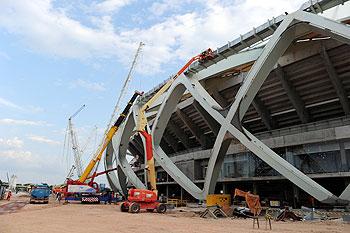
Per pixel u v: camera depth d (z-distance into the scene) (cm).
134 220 1809
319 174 2917
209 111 3134
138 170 6662
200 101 3284
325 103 3312
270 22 2711
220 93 3788
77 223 1603
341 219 1956
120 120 4222
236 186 4209
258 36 2847
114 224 1571
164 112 3878
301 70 3048
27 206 3269
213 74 3441
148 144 3141
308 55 2830
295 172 2411
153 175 2994
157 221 1762
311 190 2248
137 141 5984
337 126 2955
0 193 4834
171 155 5450
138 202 2611
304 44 2825
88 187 4031
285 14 2611
